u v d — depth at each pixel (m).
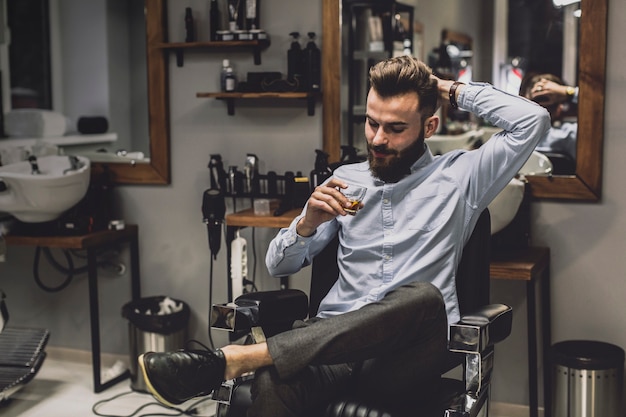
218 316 2.17
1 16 4.30
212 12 3.42
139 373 3.48
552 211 3.08
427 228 2.26
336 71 3.30
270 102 3.42
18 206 3.38
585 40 2.95
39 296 3.91
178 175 3.62
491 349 2.13
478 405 2.08
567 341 3.04
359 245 2.33
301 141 3.40
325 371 2.10
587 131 2.99
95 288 3.46
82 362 3.88
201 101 3.53
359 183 2.37
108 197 3.71
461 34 4.98
